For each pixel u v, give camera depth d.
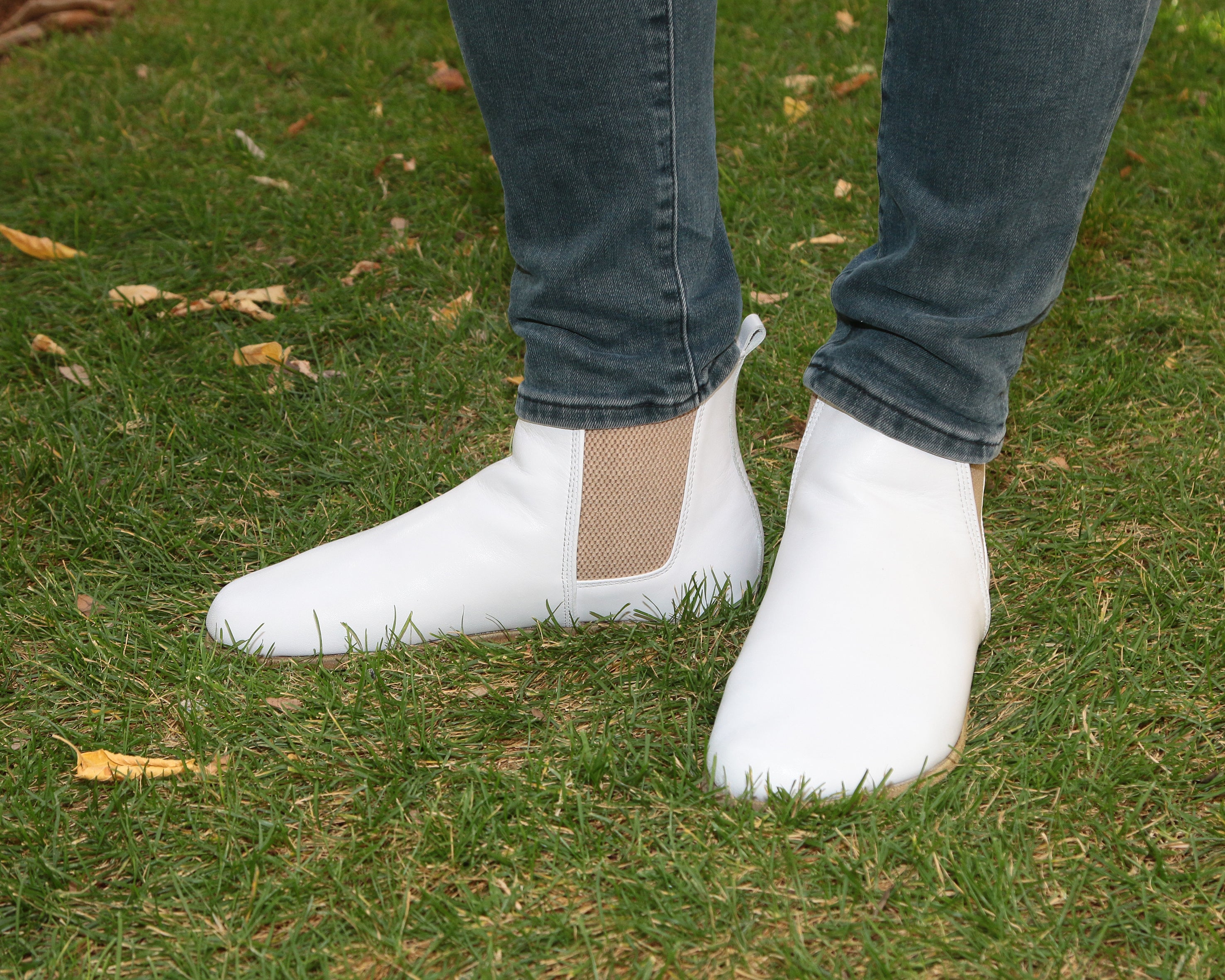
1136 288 1.87
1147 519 1.34
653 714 1.08
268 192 2.35
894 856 0.89
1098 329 1.77
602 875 0.89
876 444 1.04
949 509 1.06
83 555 1.37
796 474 1.12
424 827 0.94
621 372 1.06
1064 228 0.93
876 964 0.79
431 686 1.13
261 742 1.06
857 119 2.52
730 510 1.22
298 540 1.38
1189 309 1.80
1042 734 1.01
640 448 1.11
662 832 0.93
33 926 0.88
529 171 0.98
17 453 1.54
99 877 0.92
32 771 1.02
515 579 1.17
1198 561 1.26
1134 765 0.97
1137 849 0.89
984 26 0.83
